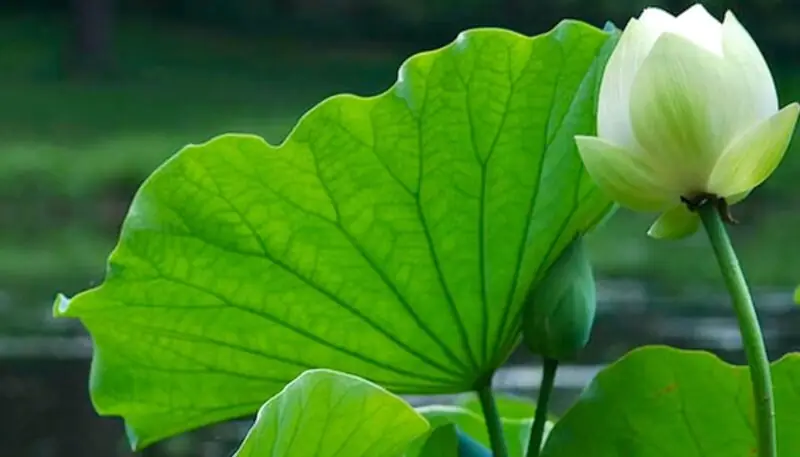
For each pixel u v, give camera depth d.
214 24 44.12
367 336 2.16
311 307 2.15
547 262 2.13
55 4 43.59
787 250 15.03
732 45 1.95
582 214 2.13
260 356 2.17
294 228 2.13
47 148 26.23
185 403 2.19
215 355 2.17
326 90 37.06
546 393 2.08
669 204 1.96
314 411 1.94
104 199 22.19
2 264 16.28
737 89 1.94
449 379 2.16
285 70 39.19
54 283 14.84
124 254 2.12
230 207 2.12
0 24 42.50
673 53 1.94
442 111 2.11
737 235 16.47
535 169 2.12
